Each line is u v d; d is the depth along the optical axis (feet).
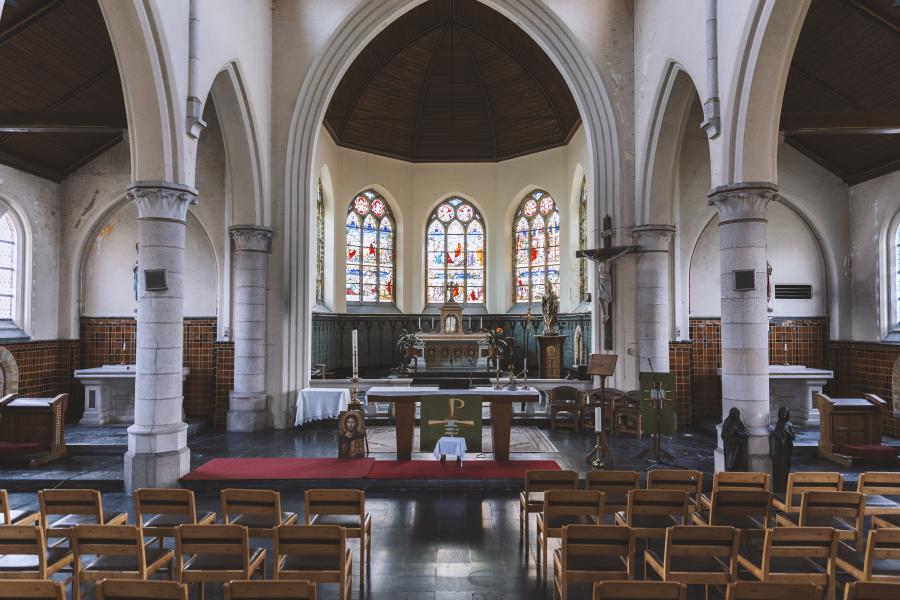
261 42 46.98
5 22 35.12
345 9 48.85
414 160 78.07
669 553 17.24
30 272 47.65
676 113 43.62
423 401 35.37
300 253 49.47
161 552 19.21
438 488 32.53
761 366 32.48
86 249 51.70
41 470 35.01
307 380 49.75
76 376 46.09
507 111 72.02
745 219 32.19
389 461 36.60
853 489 32.45
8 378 44.68
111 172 50.72
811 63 40.45
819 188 50.21
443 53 66.59
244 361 47.47
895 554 17.13
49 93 41.88
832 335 50.49
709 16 33.68
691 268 51.13
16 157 45.50
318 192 67.92
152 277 32.30
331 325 69.31
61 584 13.92
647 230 46.14
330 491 20.89
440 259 79.30
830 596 17.47
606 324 47.39
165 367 32.71
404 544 24.95
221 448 40.91
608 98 48.19
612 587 13.47
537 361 73.46
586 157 63.10
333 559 18.07
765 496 21.03
